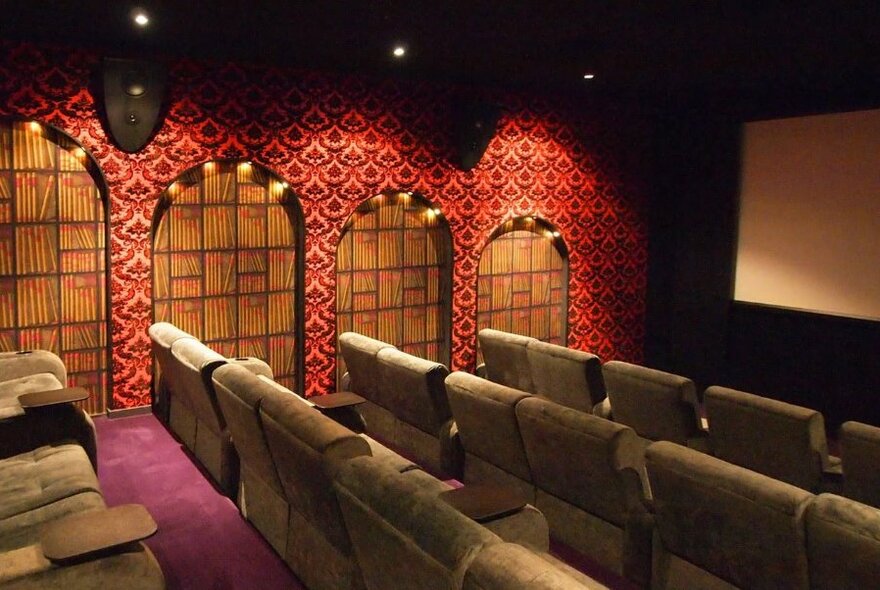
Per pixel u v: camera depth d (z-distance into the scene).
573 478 3.19
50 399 3.70
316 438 2.52
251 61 5.54
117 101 5.00
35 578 2.13
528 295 7.23
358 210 6.26
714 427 3.79
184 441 4.86
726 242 7.13
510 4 4.02
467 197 6.66
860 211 6.14
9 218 4.98
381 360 4.48
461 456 4.10
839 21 4.28
